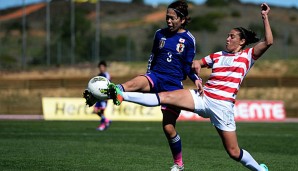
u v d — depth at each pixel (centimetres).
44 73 13875
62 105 9256
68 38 16500
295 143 5475
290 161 4006
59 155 4019
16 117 9906
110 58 15312
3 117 9894
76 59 15200
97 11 14538
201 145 5100
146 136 5962
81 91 12600
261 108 9838
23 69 14038
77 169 3366
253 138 6044
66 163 3606
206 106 2762
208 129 7300
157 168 3469
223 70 2773
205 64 2894
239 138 6031
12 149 4362
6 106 11606
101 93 2547
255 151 4722
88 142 5106
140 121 8969
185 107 2762
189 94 2777
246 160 2795
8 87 12469
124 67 14175
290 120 9900
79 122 8425
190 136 6131
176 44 3047
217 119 2761
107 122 6856
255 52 2777
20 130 6600
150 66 3122
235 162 3844
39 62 15188
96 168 3422
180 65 3066
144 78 2992
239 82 2767
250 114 9769
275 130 7331
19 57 17712
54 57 15288
